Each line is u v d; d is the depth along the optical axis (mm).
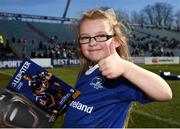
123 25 2316
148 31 53531
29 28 47281
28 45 43281
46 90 1899
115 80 2078
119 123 2072
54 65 35344
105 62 1804
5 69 31016
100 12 2164
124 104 2092
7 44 36812
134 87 2014
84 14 2188
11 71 27766
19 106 1856
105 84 2115
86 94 2172
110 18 2180
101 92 2117
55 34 47156
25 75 1944
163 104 11172
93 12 2176
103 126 2080
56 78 1904
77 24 2236
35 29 47438
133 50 45719
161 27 55156
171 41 52406
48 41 45500
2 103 1872
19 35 45719
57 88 1894
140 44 48969
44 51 37469
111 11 2256
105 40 2102
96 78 2168
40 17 48375
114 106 2086
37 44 44000
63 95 1880
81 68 2506
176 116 9289
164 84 1840
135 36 51625
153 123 8320
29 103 1883
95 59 2145
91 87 2168
